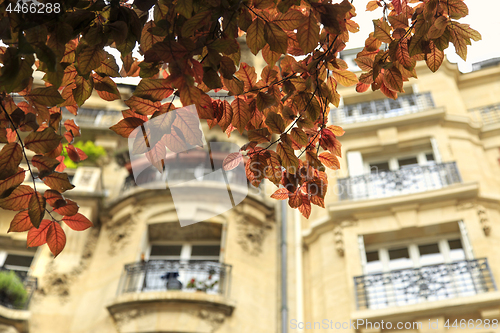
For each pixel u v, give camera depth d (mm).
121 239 11836
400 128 13578
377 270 10719
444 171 11734
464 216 10594
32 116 2551
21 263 11891
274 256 11711
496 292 8633
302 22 2311
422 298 9531
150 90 2139
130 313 9656
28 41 2033
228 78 2281
